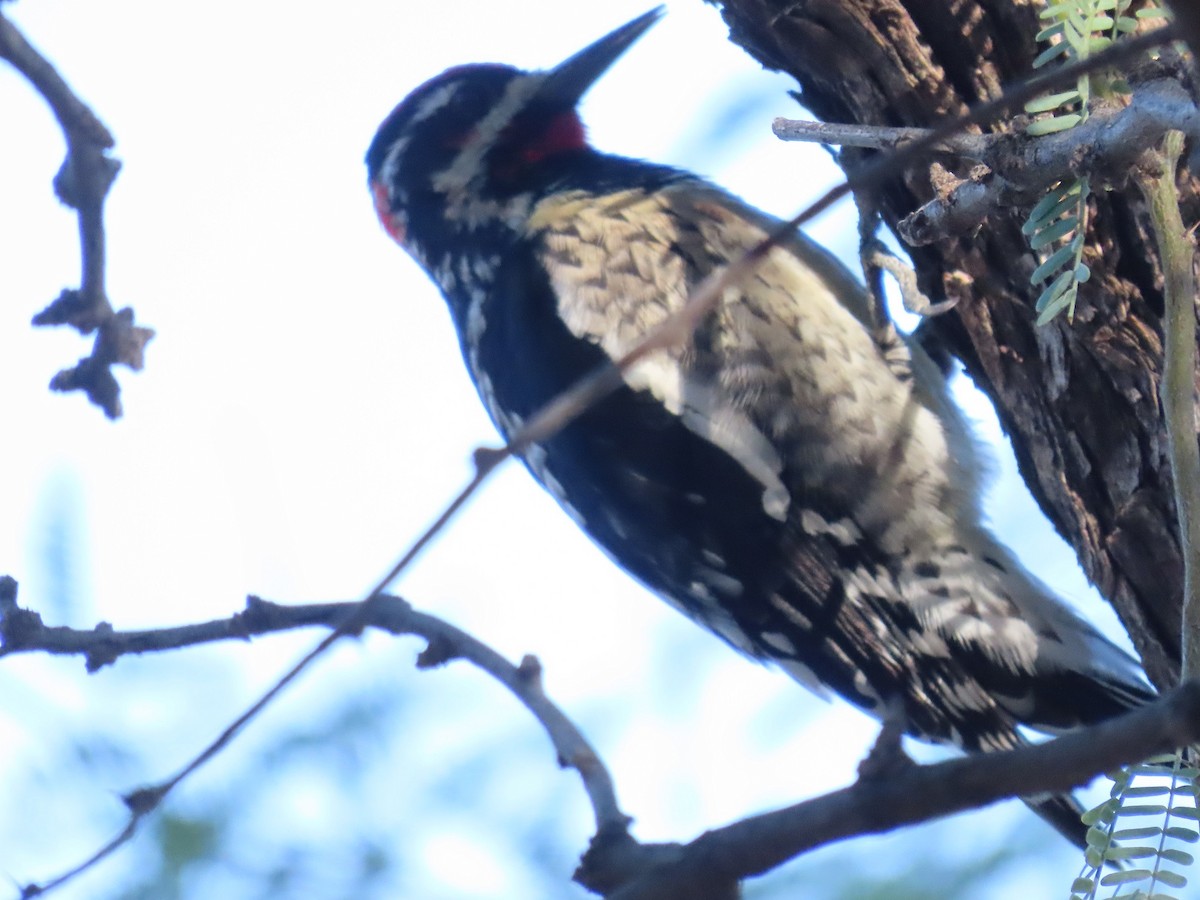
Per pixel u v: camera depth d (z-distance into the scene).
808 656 8.31
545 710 5.00
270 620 5.76
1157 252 6.08
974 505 8.00
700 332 7.97
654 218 8.25
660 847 4.00
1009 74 6.36
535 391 8.40
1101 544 6.45
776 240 3.45
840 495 7.97
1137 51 2.94
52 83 5.67
